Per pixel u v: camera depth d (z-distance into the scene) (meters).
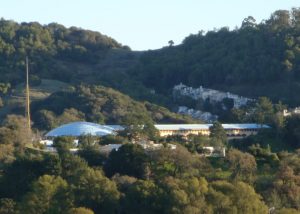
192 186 191.75
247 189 192.25
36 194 191.62
